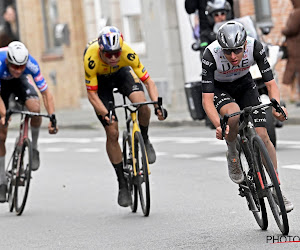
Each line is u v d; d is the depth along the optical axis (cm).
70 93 6769
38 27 6938
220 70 1748
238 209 1977
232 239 1642
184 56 5450
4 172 2312
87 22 6406
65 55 6731
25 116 2247
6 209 2356
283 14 4828
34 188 2695
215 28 3031
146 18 5788
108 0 6175
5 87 2284
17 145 2267
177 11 5438
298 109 4334
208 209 2016
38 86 2252
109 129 2055
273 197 1614
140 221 1955
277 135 3512
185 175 2634
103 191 2508
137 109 2052
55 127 2205
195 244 1628
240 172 1738
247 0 4956
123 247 1664
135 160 2045
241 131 1692
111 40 1942
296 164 2609
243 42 1656
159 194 2327
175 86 5506
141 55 5906
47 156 3628
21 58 2122
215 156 3033
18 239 1862
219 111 1766
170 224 1873
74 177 2869
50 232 1917
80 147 3916
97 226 1941
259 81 2634
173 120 4656
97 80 2070
